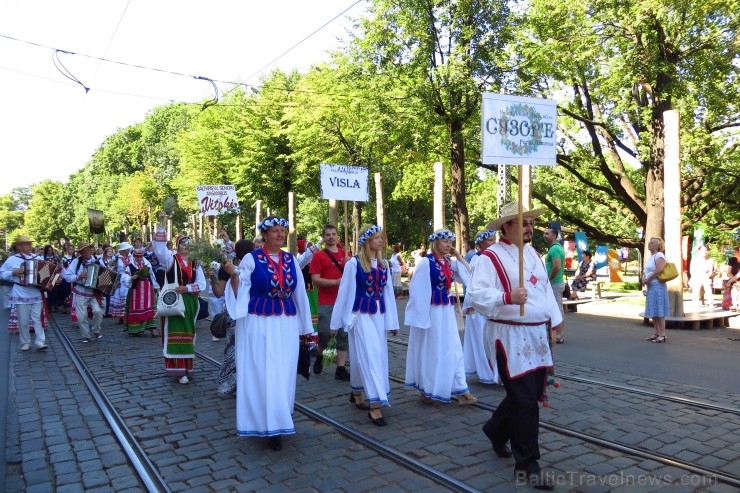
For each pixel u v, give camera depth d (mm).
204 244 7211
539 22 17812
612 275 24578
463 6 17734
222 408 6238
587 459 4508
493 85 18250
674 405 5957
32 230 89938
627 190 22531
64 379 7750
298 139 25031
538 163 4492
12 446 5141
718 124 20203
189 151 34031
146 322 11438
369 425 5516
